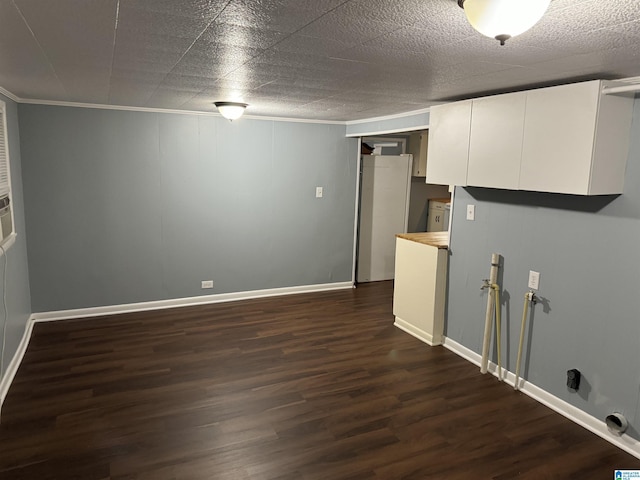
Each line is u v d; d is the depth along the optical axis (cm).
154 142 474
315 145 555
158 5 156
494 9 126
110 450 256
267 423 287
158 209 487
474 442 272
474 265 379
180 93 359
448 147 361
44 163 434
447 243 412
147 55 232
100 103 438
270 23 174
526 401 322
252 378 346
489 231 362
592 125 250
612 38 183
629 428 267
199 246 513
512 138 302
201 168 499
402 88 313
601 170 256
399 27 174
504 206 346
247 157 520
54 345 397
